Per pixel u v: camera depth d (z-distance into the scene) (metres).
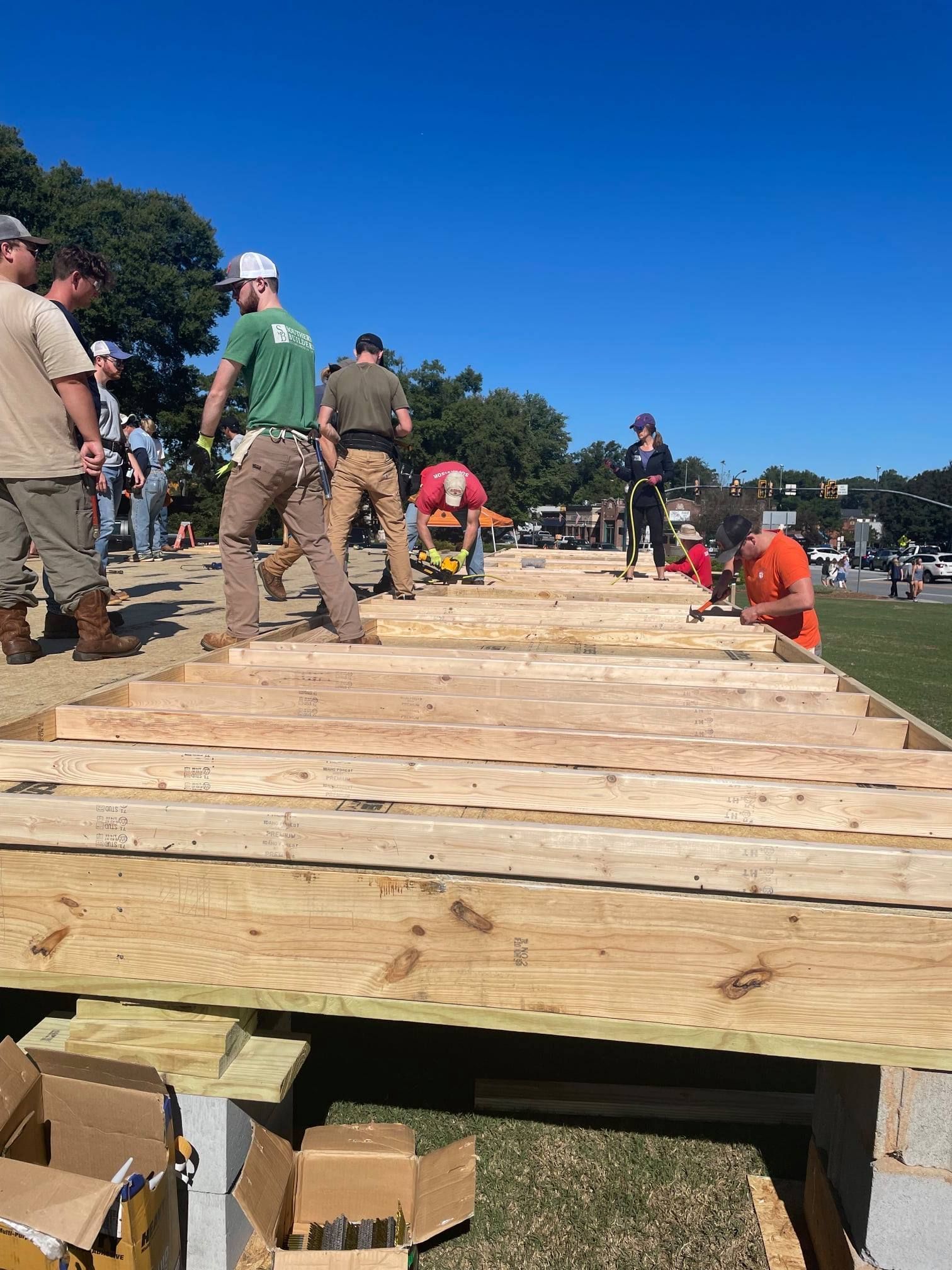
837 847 1.78
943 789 2.34
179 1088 1.97
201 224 39.00
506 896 1.88
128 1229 1.67
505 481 73.81
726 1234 2.25
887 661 12.68
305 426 3.96
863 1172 1.91
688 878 1.82
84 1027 2.01
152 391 39.34
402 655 3.64
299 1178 2.30
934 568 57.31
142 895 1.98
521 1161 2.49
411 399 73.88
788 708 3.11
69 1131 1.97
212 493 38.94
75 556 3.85
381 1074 2.90
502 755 2.52
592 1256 2.17
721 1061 3.02
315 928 1.94
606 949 1.86
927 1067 1.79
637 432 8.01
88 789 2.31
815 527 112.12
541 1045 3.10
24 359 3.53
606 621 5.37
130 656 4.12
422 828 1.88
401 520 5.62
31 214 34.47
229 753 2.29
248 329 3.73
